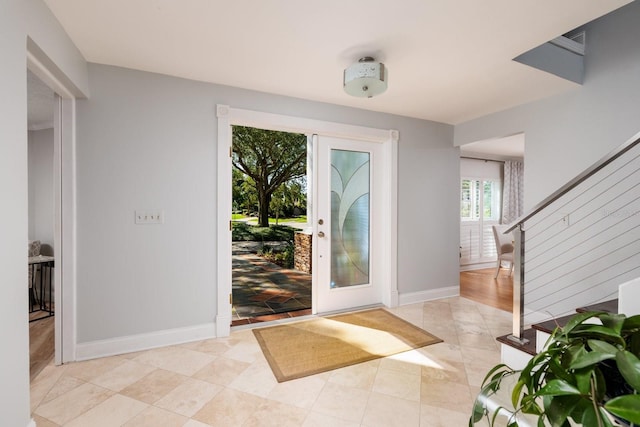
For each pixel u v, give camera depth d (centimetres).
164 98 254
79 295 231
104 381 204
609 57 261
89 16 178
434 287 392
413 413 175
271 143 710
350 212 351
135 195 245
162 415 172
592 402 70
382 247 368
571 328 86
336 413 175
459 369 222
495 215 639
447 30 194
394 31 195
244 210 877
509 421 91
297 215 873
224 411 176
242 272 597
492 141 490
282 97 298
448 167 399
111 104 238
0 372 128
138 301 247
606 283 265
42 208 373
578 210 282
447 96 303
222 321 274
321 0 166
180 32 195
